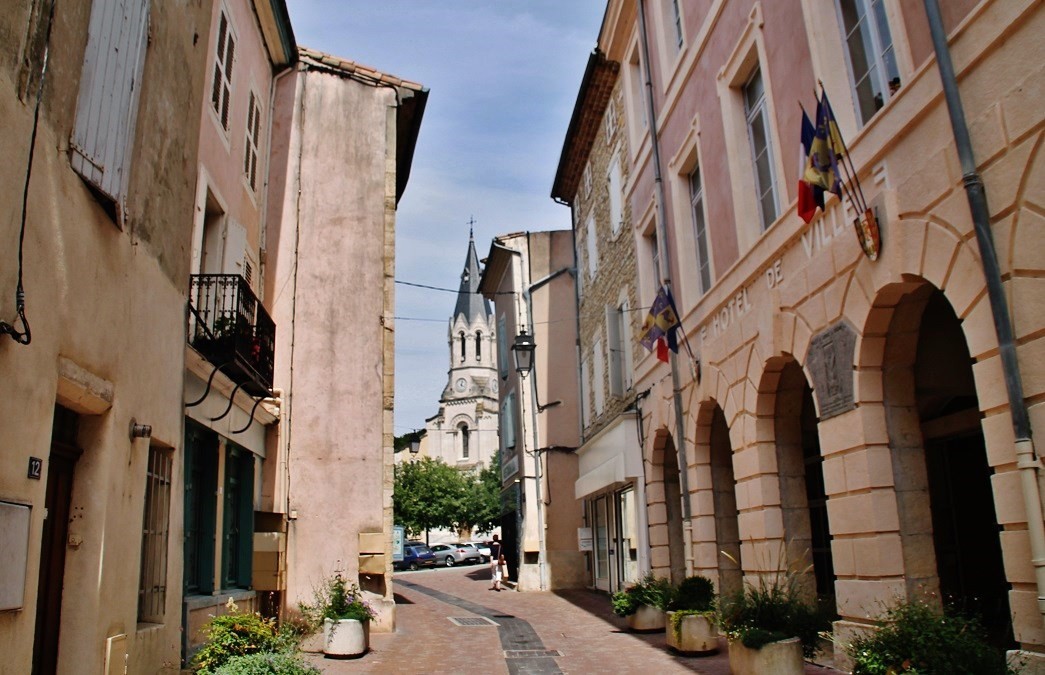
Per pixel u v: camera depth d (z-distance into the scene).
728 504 12.13
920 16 6.46
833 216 8.02
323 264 14.52
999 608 8.57
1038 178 5.19
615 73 18.05
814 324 8.45
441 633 13.42
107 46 5.93
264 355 11.12
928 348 8.11
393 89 15.70
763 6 9.68
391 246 14.88
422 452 79.31
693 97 12.30
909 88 6.58
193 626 9.19
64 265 5.38
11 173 4.63
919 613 6.15
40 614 5.57
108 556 6.11
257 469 12.97
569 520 24.30
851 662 7.48
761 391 9.92
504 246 26.84
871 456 7.43
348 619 10.72
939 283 6.28
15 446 4.71
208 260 10.87
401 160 18.27
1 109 4.51
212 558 10.28
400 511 52.06
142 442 6.84
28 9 4.82
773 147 9.55
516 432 27.45
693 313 12.45
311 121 15.11
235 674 6.82
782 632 7.84
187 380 9.22
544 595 22.06
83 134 5.59
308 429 13.84
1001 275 5.52
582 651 10.88
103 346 6.05
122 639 6.24
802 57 8.71
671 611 10.62
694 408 12.38
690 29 12.45
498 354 32.47
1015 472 5.41
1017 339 5.38
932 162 6.32
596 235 20.45
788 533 9.77
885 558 7.23
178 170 7.80
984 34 5.64
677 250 13.11
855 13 7.92
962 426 8.73
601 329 19.62
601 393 19.61
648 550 15.22
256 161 13.56
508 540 29.84
